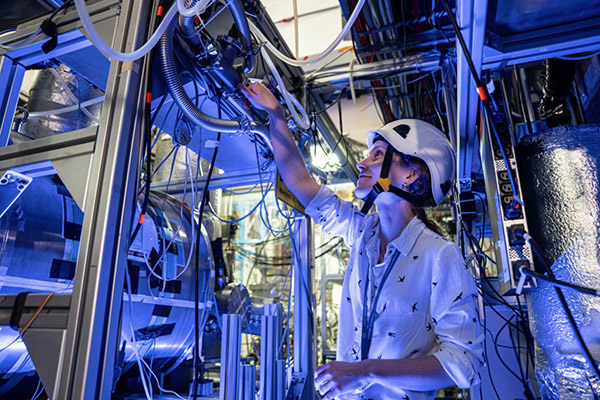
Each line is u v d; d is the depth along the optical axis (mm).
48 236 1495
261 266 5492
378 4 1832
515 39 1490
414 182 1138
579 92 2490
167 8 1104
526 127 2715
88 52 1243
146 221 1888
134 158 951
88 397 771
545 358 1406
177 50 1183
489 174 1859
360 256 1178
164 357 2178
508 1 1307
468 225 3051
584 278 1311
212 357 2516
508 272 1488
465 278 998
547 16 1384
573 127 1454
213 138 1736
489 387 3072
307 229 2273
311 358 2100
